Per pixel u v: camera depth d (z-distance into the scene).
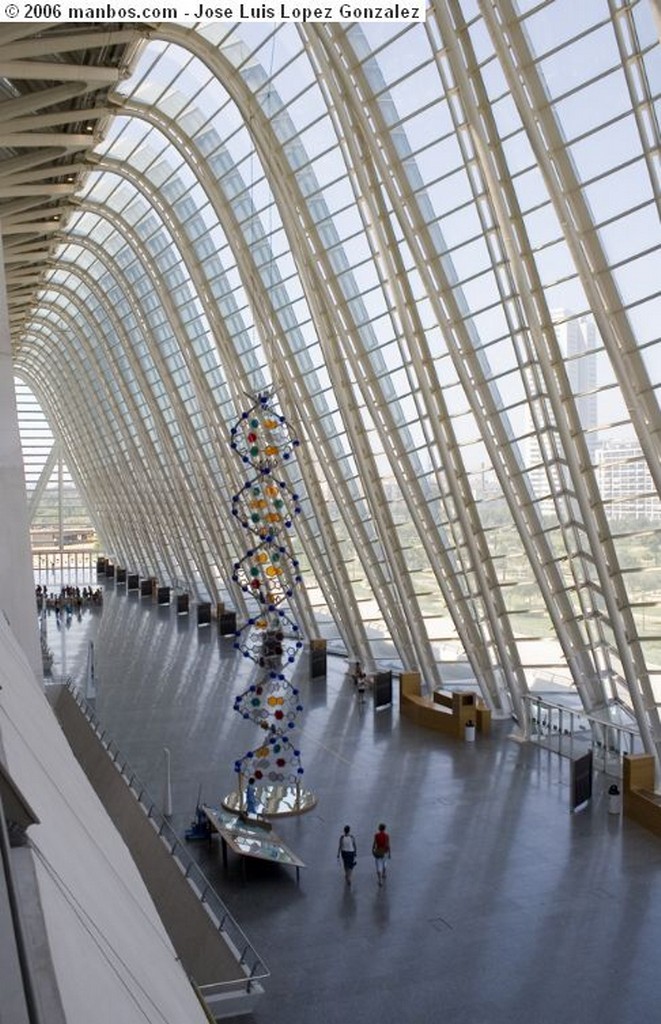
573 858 15.23
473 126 16.19
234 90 22.59
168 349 38.75
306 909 13.52
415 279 20.48
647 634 17.91
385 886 14.25
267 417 23.72
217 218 27.91
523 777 19.53
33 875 2.67
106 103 25.02
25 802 2.85
